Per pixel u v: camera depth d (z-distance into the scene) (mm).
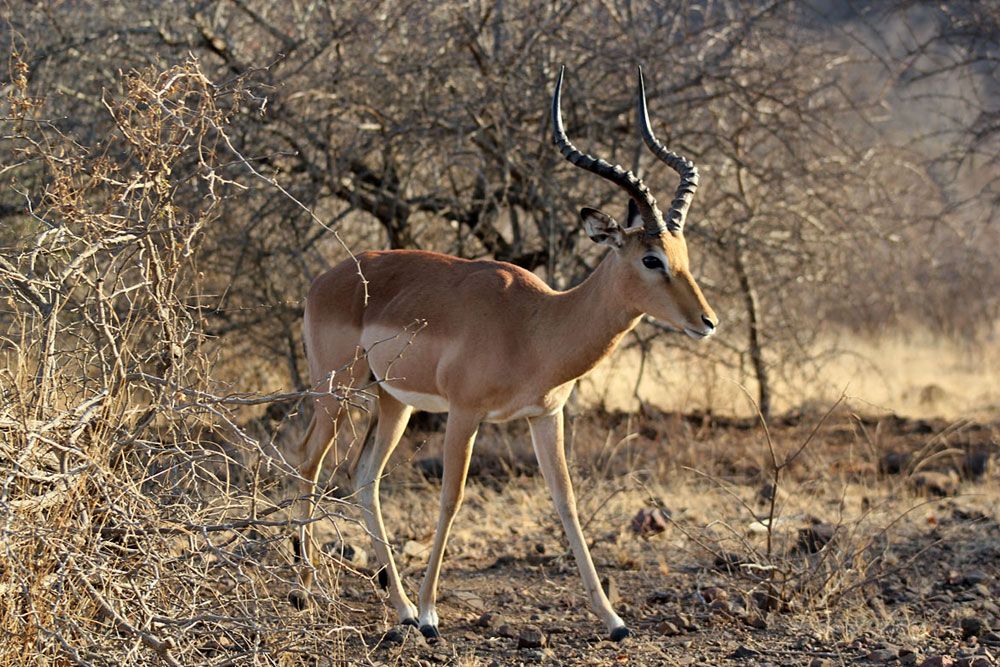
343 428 12562
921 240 20859
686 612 9211
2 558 5977
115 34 14961
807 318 21594
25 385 6672
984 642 8062
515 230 17359
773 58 17547
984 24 17031
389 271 9820
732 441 16734
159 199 7148
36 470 6355
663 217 8742
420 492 13750
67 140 7902
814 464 14508
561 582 10305
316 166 15180
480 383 8898
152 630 6203
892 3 18281
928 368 23828
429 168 16469
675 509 12711
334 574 9500
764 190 18734
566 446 14961
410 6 14883
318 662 7195
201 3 15594
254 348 17000
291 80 15133
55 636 5707
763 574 9594
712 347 19016
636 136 15891
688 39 15945
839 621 8742
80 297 8703
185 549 7035
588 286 8812
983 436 16750
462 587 10203
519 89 15633
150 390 7215
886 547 10125
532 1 16156
